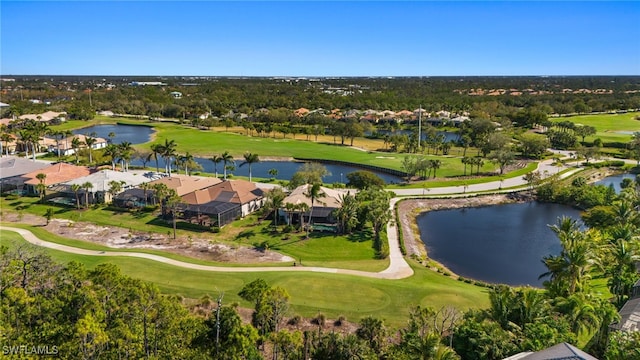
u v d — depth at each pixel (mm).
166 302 47812
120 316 45969
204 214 91812
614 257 61375
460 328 46031
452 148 193875
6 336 42281
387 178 144125
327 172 137250
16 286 50562
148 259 71938
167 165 130750
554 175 125500
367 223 90688
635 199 91250
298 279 64625
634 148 169375
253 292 48875
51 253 72875
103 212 97625
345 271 69562
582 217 95562
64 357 41219
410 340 42750
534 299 48062
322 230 88125
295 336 43594
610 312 47406
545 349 39312
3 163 125938
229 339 42781
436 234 93812
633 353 38156
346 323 52875
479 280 71938
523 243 88750
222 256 75625
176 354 42781
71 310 47250
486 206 114000
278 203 89812
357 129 199625
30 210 98875
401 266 73000
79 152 156625
